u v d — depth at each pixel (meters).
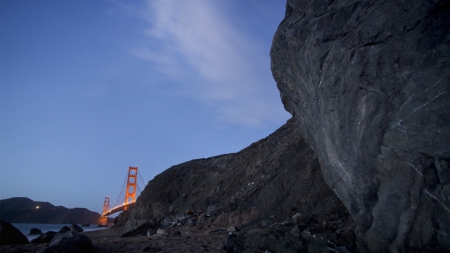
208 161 32.69
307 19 7.39
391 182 4.83
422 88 4.50
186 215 19.95
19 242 12.49
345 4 6.35
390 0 5.16
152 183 34.25
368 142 5.13
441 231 4.06
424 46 4.61
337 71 5.85
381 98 4.99
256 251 6.93
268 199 15.15
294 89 8.55
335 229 7.41
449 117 4.16
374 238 5.07
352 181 5.70
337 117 5.92
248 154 27.84
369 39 5.31
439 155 4.20
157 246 8.88
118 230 29.88
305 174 14.45
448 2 4.48
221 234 11.49
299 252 6.41
